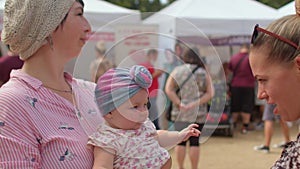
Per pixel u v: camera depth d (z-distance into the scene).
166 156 1.29
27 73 1.28
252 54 1.04
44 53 1.28
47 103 1.23
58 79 1.33
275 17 6.40
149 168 1.24
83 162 1.22
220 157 4.86
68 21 1.25
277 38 0.98
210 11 6.45
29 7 1.19
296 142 1.02
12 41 1.23
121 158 1.22
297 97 0.99
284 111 1.02
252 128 6.91
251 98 6.63
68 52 1.30
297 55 0.96
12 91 1.19
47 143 1.18
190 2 6.64
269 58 1.00
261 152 5.16
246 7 6.64
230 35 6.80
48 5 1.21
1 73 4.07
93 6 5.76
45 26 1.22
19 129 1.14
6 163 1.09
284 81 0.99
